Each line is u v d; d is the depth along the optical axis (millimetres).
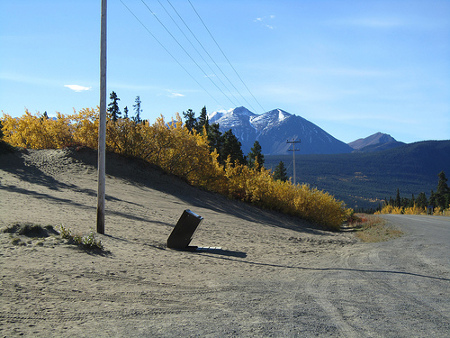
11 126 34250
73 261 8203
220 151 67250
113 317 5297
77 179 23578
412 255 13281
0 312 4957
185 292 7027
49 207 14820
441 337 5090
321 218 35281
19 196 16125
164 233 14539
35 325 4699
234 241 15625
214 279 8367
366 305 6656
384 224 31672
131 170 28391
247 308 6211
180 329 5008
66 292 6164
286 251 14188
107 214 16156
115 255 9602
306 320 5668
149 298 6410
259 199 32969
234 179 33312
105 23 12562
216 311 5949
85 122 30609
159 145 31109
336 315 5980
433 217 45531
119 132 30156
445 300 7125
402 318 5902
